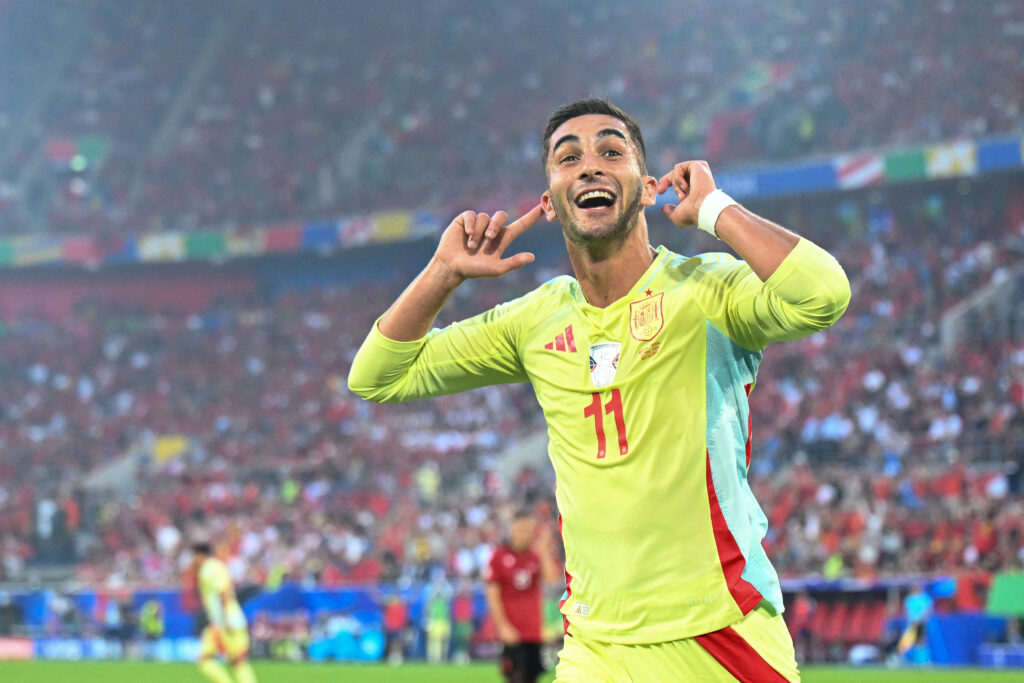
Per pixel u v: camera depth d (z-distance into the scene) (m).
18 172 43.59
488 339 3.70
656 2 40.97
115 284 41.56
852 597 17.84
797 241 3.06
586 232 3.32
